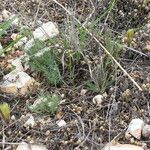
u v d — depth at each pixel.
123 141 0.51
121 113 0.54
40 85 0.59
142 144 0.50
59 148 0.51
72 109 0.55
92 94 0.57
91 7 0.70
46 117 0.55
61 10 0.71
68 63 0.60
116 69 0.58
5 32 0.68
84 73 0.59
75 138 0.52
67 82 0.59
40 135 0.53
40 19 0.69
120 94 0.56
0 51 0.61
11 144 0.52
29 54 0.60
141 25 0.66
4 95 0.58
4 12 0.71
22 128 0.54
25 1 0.74
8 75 0.60
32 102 0.57
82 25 0.59
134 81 0.55
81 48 0.60
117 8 0.68
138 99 0.55
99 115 0.54
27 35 0.63
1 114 0.55
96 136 0.52
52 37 0.62
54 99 0.55
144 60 0.61
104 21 0.66
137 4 0.67
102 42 0.61
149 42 0.62
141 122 0.51
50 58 0.59
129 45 0.62
